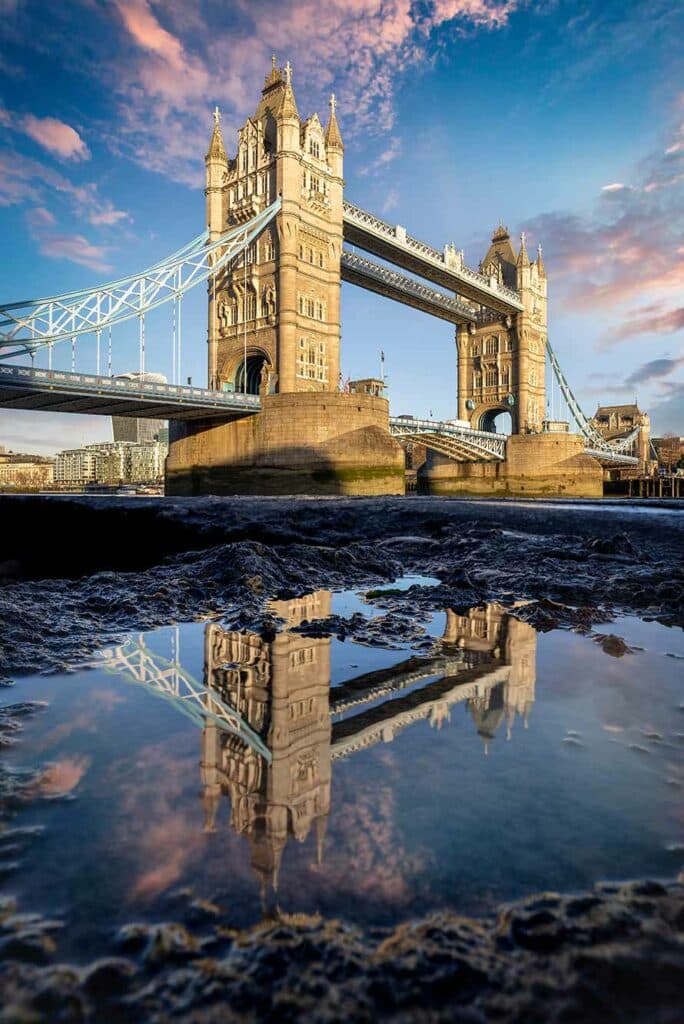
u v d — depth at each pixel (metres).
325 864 1.57
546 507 12.61
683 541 8.65
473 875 1.53
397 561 8.55
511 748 2.37
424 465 128.25
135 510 13.41
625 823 1.79
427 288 108.75
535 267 130.62
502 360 127.12
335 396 64.56
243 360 78.12
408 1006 1.14
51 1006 1.12
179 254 71.75
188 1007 1.13
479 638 4.36
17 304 57.28
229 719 2.72
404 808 1.87
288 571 7.16
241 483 68.62
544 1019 1.10
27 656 3.77
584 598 5.85
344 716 2.76
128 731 2.54
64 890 1.46
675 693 3.08
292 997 1.15
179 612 5.34
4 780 2.04
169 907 1.41
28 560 14.97
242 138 77.62
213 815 1.82
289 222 71.38
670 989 1.17
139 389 56.81
